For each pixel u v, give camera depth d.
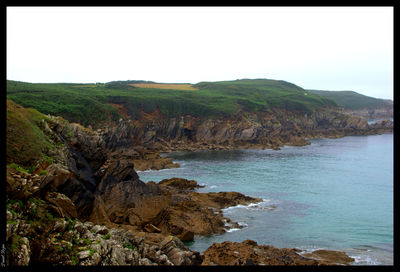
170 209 48.25
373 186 75.62
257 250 36.53
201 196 61.16
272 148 146.50
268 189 72.12
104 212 40.44
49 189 28.30
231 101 196.00
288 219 51.84
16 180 23.75
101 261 22.92
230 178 83.56
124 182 46.94
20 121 31.39
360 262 36.03
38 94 130.25
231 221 49.78
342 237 44.19
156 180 80.69
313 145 162.00
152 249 27.56
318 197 65.44
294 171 93.75
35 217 23.20
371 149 145.50
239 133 167.00
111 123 130.75
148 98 163.38
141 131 145.50
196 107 172.25
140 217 43.00
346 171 94.25
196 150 140.75
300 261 34.22
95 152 45.38
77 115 122.75
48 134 37.66
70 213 27.70
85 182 40.44
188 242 41.53
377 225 48.91
